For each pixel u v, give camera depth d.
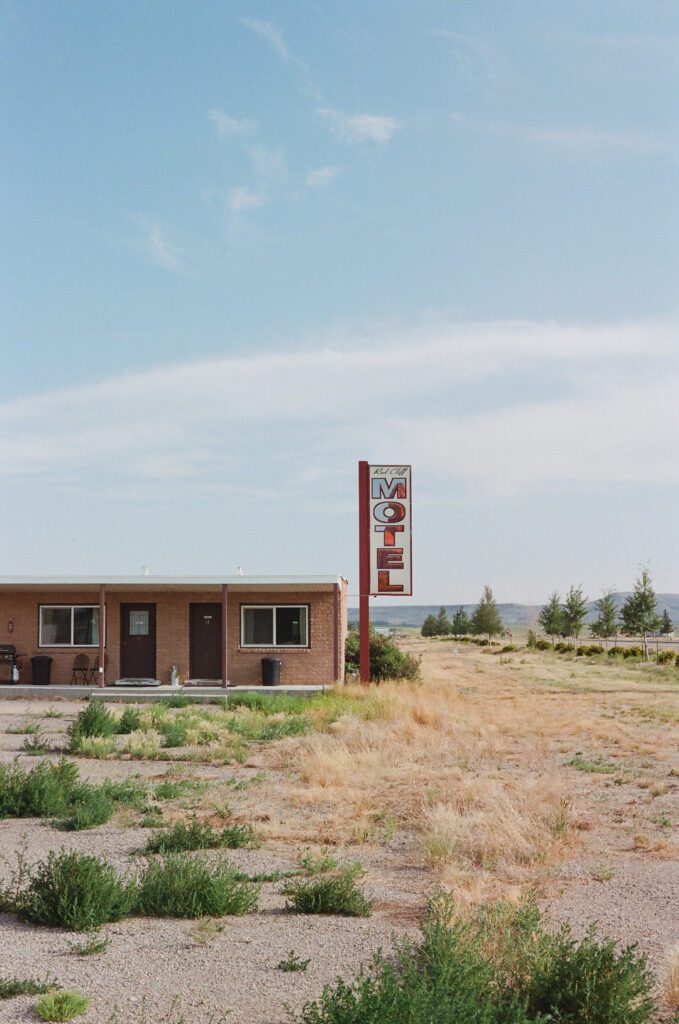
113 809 12.39
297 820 11.98
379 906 8.41
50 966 6.68
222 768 16.19
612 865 10.16
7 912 8.09
